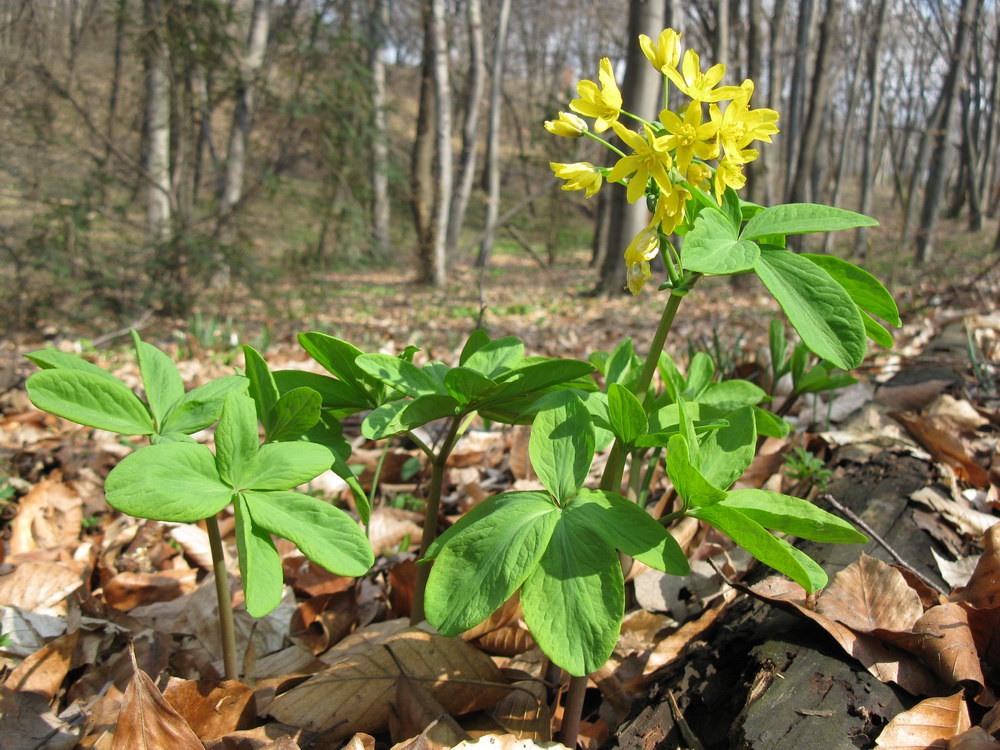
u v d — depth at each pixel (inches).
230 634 10.7
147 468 7.9
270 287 80.4
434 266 112.8
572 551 8.1
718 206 8.7
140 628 13.9
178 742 9.2
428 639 11.1
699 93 8.4
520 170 183.0
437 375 10.8
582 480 8.7
